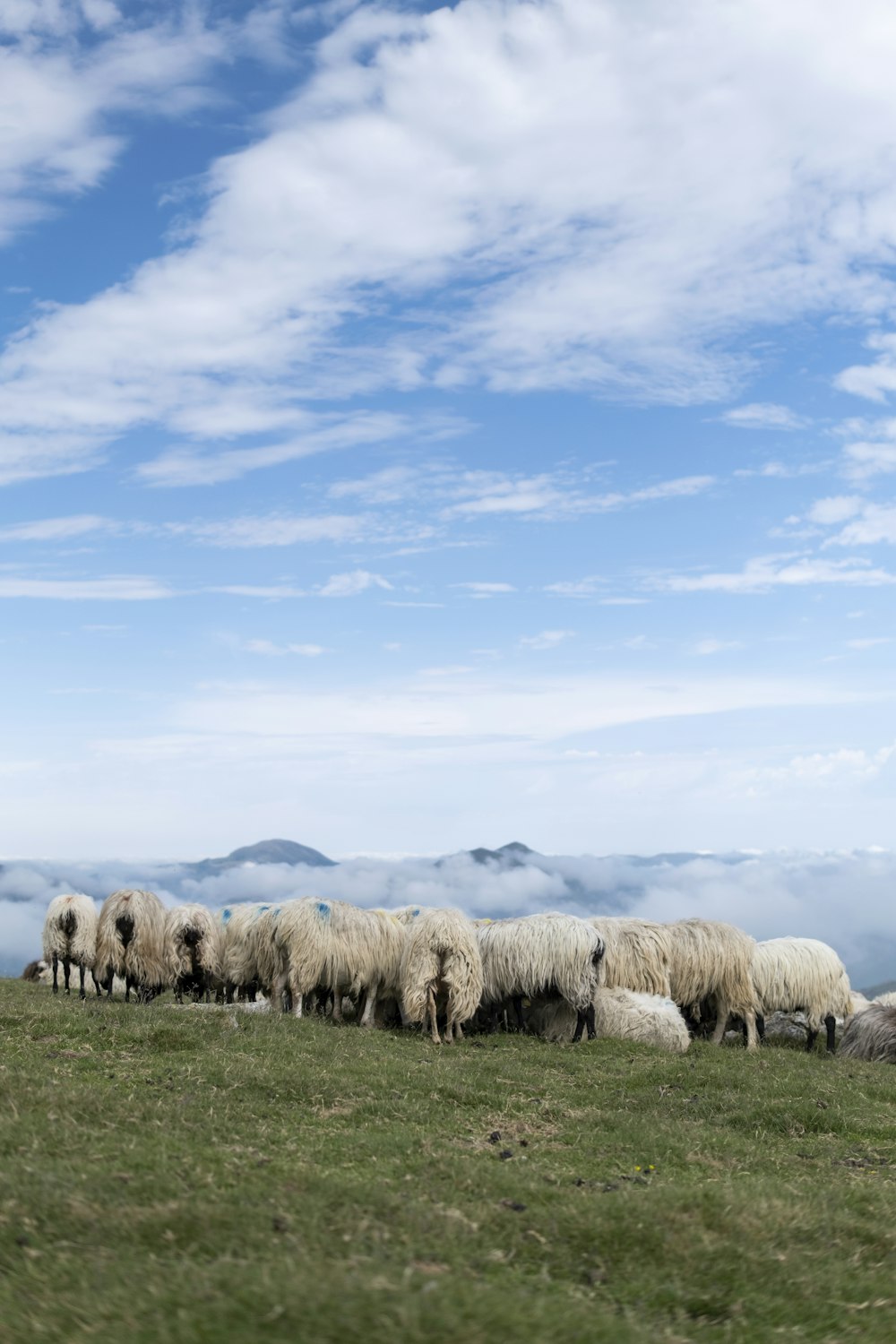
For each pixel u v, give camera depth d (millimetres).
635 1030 19688
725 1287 6812
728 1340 6027
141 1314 5145
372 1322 4941
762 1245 7562
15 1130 8836
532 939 20141
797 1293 6848
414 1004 19047
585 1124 12250
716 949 21250
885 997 26438
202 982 23672
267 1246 6379
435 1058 16312
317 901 20125
